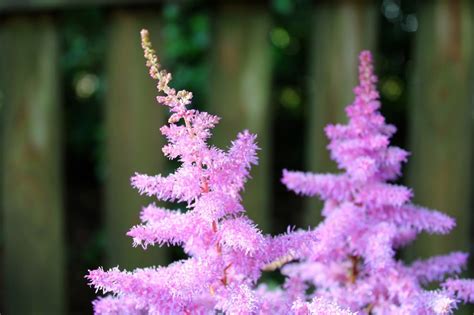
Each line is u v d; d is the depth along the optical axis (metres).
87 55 2.78
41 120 2.20
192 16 2.54
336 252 1.69
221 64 2.14
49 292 2.24
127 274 1.29
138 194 2.19
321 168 2.12
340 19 2.11
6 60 2.20
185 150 1.29
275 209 2.97
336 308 1.32
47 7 2.16
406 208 1.69
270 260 1.38
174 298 1.30
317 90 2.12
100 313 1.51
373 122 1.68
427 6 2.11
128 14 2.16
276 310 1.53
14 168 2.21
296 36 2.92
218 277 1.36
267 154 2.15
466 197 2.13
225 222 1.32
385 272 1.67
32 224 2.22
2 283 2.47
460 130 2.12
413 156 2.14
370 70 1.68
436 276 1.71
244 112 2.14
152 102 2.18
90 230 2.86
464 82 2.11
